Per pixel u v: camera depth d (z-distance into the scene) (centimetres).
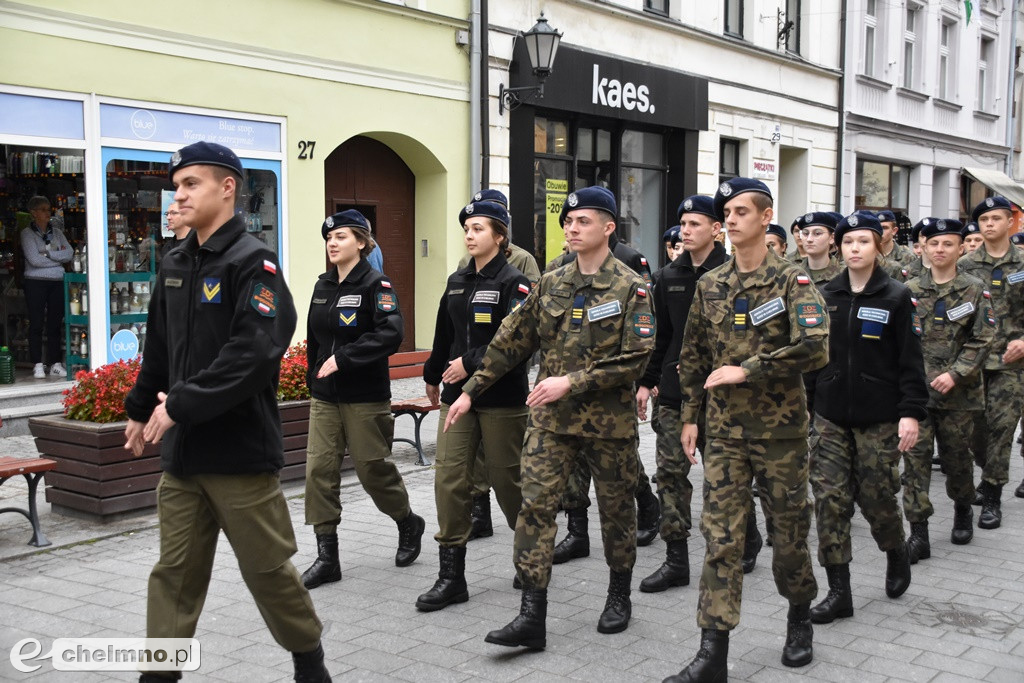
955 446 634
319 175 1162
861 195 2400
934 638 478
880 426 499
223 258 350
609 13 1547
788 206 2156
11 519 662
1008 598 538
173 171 352
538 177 1469
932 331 640
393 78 1232
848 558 500
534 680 423
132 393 374
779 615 508
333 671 430
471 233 545
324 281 561
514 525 545
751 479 428
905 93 2480
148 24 984
